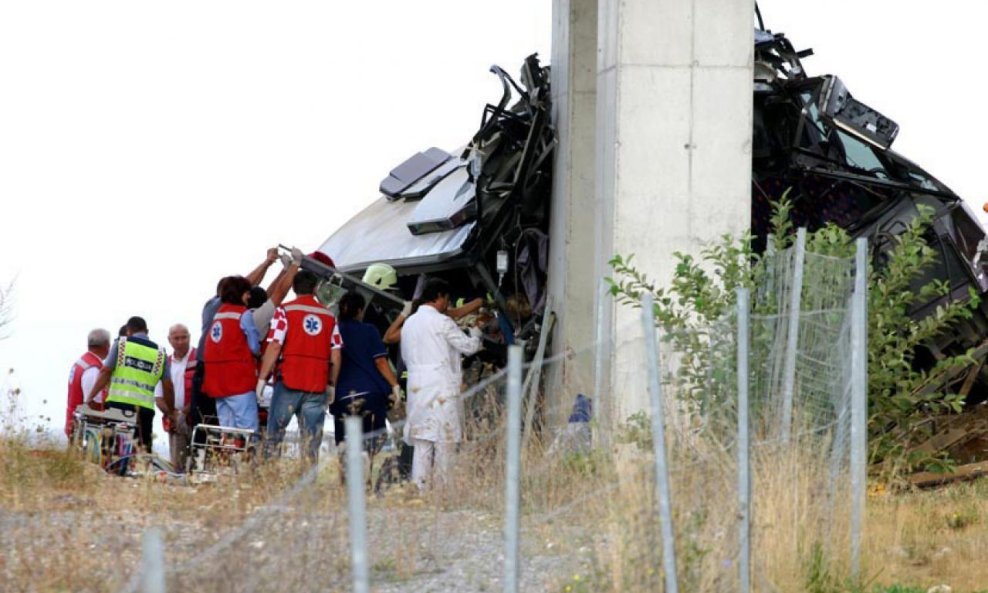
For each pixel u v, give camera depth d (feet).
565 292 207.92
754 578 99.14
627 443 98.99
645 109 183.21
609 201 185.16
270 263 186.09
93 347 184.44
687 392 112.78
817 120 198.70
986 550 122.93
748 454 95.55
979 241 194.08
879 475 148.66
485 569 100.63
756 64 197.26
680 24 183.42
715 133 183.42
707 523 94.84
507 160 221.66
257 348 164.45
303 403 157.69
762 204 200.23
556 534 99.35
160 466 161.89
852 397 116.78
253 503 115.55
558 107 214.90
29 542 101.24
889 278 156.87
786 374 111.65
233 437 160.45
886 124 197.06
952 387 191.42
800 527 107.55
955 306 156.04
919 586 110.93
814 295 124.26
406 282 240.32
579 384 130.93
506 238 221.25
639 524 89.40
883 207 196.85
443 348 154.61
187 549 101.76
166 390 178.09
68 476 138.21
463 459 125.80
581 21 211.00
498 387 155.43
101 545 101.09
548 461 108.27
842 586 107.96
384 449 143.64
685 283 152.87
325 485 95.66
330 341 158.20
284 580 76.74
